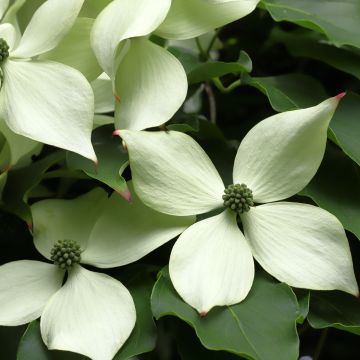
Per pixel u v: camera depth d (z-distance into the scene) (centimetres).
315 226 30
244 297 29
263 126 31
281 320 28
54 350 29
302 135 30
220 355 29
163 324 32
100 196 33
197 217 32
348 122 34
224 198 30
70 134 30
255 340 28
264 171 31
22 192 32
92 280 30
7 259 34
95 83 34
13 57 32
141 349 28
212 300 28
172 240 33
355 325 30
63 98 31
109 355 28
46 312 29
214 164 34
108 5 32
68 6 32
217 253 29
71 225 32
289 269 29
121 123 31
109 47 31
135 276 31
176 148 31
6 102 31
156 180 30
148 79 32
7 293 30
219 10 33
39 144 34
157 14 31
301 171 30
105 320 29
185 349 29
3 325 30
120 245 31
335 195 32
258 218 30
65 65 31
